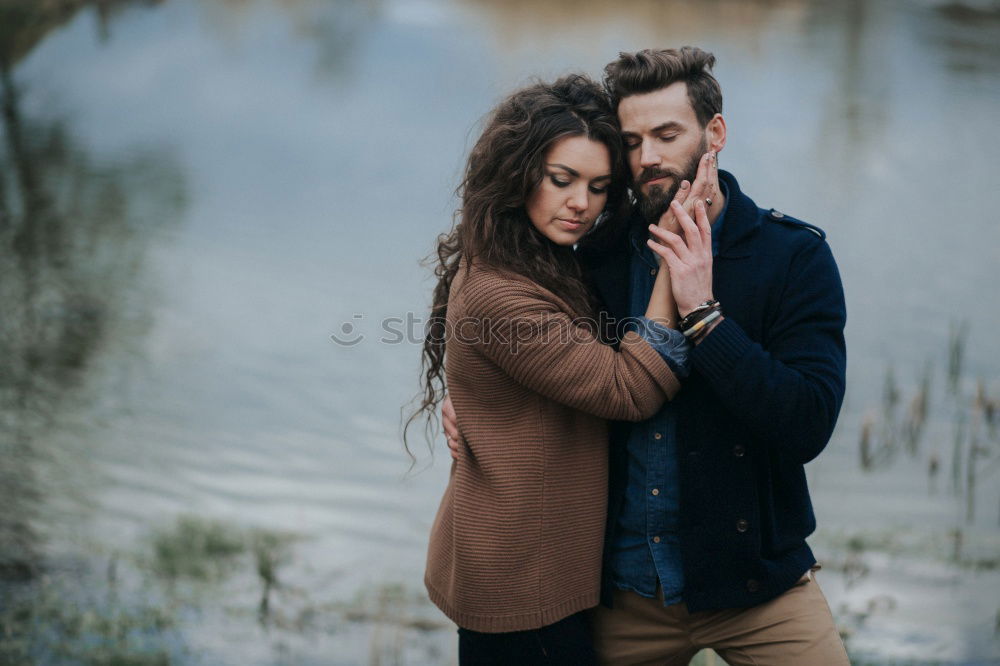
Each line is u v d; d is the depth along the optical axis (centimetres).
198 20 3441
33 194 2097
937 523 952
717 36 3159
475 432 427
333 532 955
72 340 1409
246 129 2578
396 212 2044
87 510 966
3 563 857
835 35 3206
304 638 764
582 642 428
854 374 1330
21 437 1106
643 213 413
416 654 760
